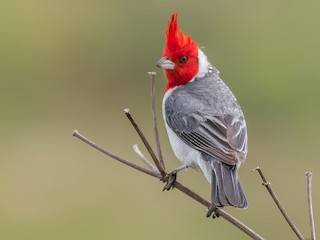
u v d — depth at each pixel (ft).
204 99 46.32
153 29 84.23
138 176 69.26
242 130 45.01
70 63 84.48
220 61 82.38
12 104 81.71
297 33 83.51
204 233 63.93
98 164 71.77
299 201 66.44
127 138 74.90
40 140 76.18
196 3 84.38
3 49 85.51
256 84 80.89
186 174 67.56
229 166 43.29
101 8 86.94
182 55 47.52
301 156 73.61
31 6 87.86
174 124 46.16
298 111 79.46
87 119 79.36
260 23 84.23
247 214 64.64
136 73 82.94
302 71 81.25
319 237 63.87
